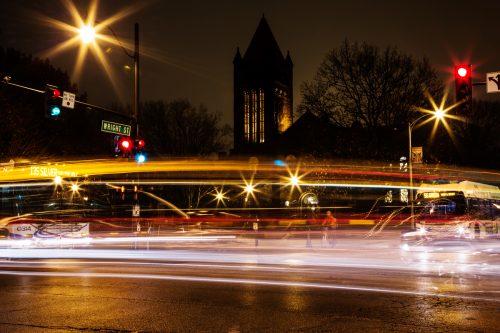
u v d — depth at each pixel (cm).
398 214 4831
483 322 910
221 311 1013
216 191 8862
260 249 2642
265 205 9344
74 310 1027
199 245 2977
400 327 878
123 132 2658
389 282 1380
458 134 7244
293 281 1400
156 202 7475
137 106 2745
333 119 5741
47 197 5369
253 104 12719
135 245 2750
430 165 5541
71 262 1953
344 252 2408
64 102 2288
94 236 3212
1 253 2411
